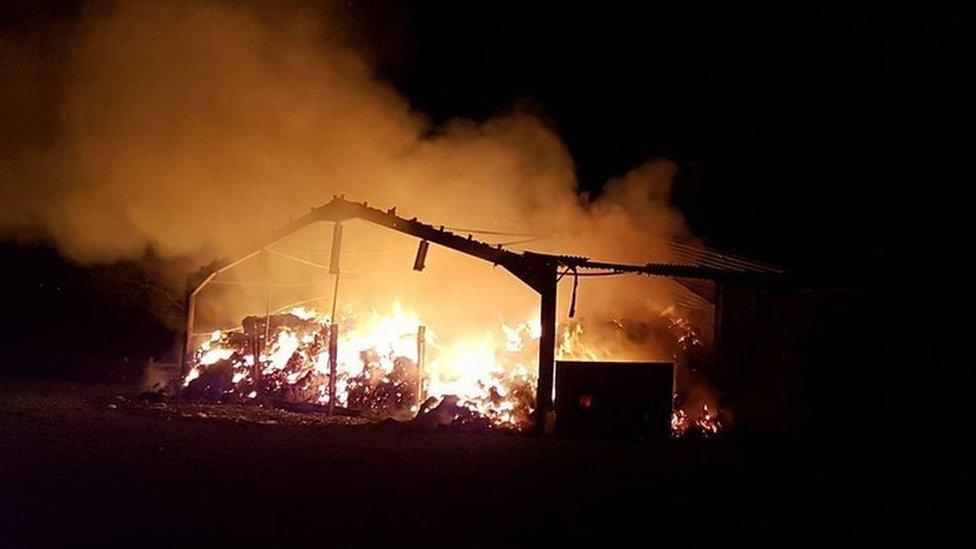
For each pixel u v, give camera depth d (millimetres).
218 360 21359
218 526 9227
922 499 12258
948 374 17047
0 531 8812
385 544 8820
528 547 8969
